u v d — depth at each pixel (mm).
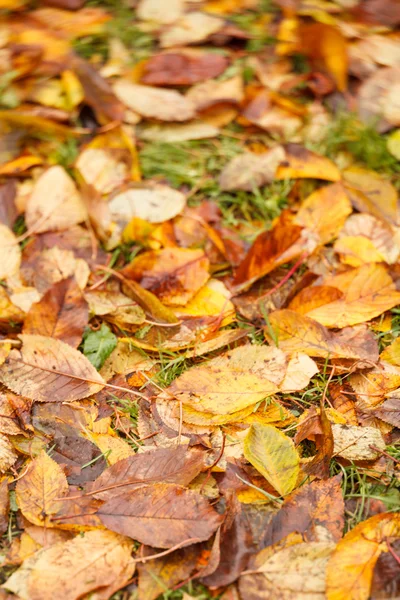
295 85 1230
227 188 1143
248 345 1015
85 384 997
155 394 1008
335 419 985
